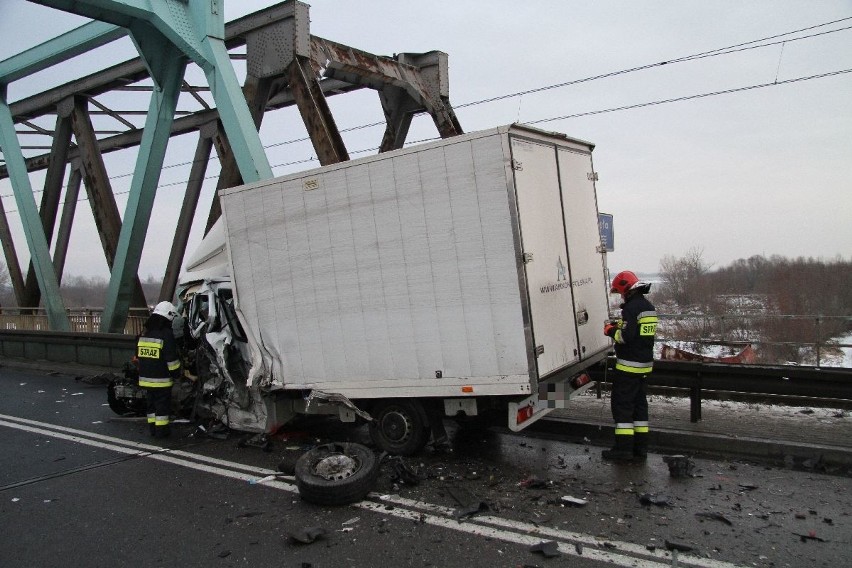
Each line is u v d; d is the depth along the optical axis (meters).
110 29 13.05
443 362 5.93
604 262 7.39
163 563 4.38
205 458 6.98
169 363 7.93
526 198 5.75
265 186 6.90
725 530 4.50
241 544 4.63
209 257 8.29
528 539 4.47
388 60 13.29
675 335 15.02
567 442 6.98
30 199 16.75
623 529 4.57
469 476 5.88
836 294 28.58
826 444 5.91
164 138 12.84
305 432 7.96
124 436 8.14
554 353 5.92
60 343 15.08
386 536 4.64
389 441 6.59
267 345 7.00
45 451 7.53
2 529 5.12
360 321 6.36
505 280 5.58
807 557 4.06
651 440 6.61
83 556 4.55
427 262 5.93
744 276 36.38
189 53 11.09
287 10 11.02
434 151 5.82
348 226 6.36
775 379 6.55
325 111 10.94
